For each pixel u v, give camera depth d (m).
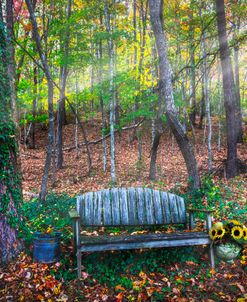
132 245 3.71
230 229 3.92
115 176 9.81
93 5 10.05
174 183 8.44
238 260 3.95
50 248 3.76
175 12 11.52
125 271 3.73
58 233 3.99
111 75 8.91
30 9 6.96
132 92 9.17
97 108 18.78
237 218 5.21
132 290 3.41
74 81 13.43
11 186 4.02
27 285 3.43
